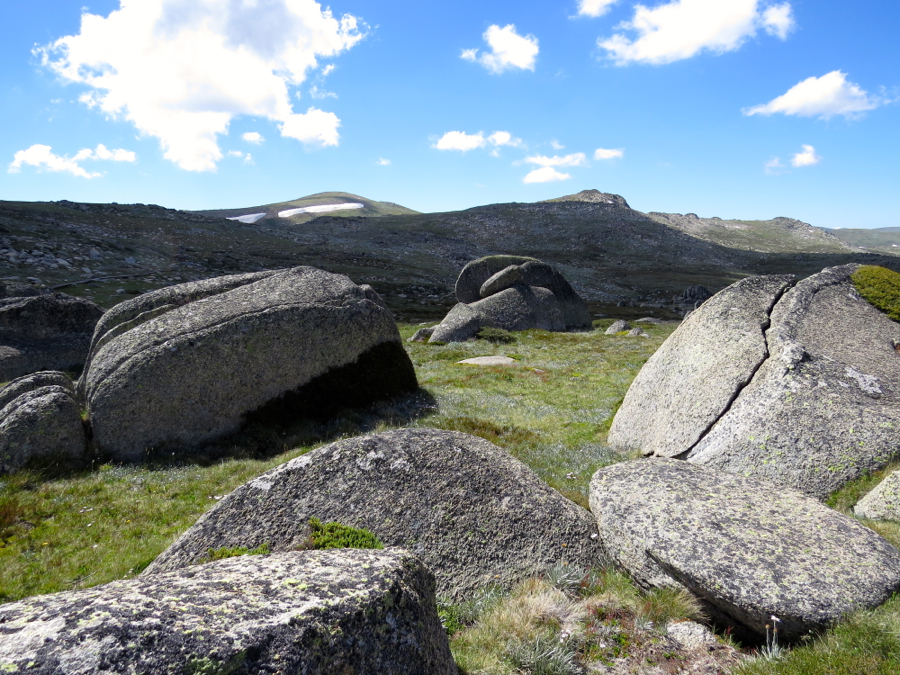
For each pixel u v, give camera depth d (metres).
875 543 6.32
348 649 3.59
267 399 15.79
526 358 29.05
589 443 13.91
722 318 12.39
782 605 5.45
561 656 5.34
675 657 5.48
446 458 8.12
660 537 6.64
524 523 7.52
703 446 10.22
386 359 18.45
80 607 3.29
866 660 4.54
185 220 121.38
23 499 10.61
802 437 9.02
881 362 10.62
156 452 14.11
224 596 3.65
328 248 118.06
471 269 52.50
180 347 14.81
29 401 12.98
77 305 25.52
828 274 13.62
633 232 197.25
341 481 7.57
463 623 6.23
